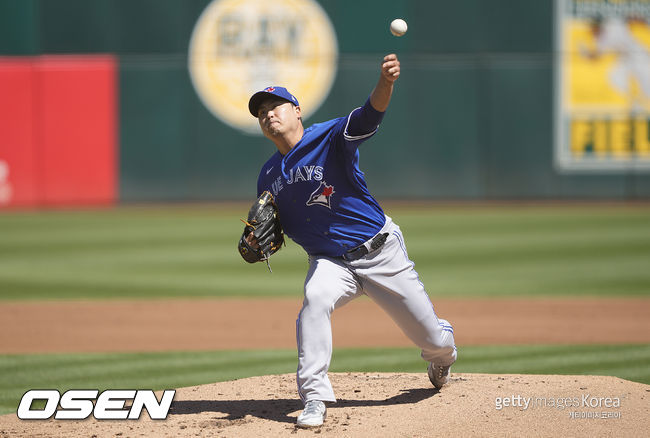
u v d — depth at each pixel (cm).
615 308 3175
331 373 1952
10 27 7644
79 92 7719
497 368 2117
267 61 7806
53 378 2083
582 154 7819
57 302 3434
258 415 1554
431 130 7825
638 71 7769
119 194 7812
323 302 1481
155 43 7769
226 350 2481
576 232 5619
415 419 1490
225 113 7831
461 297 3475
